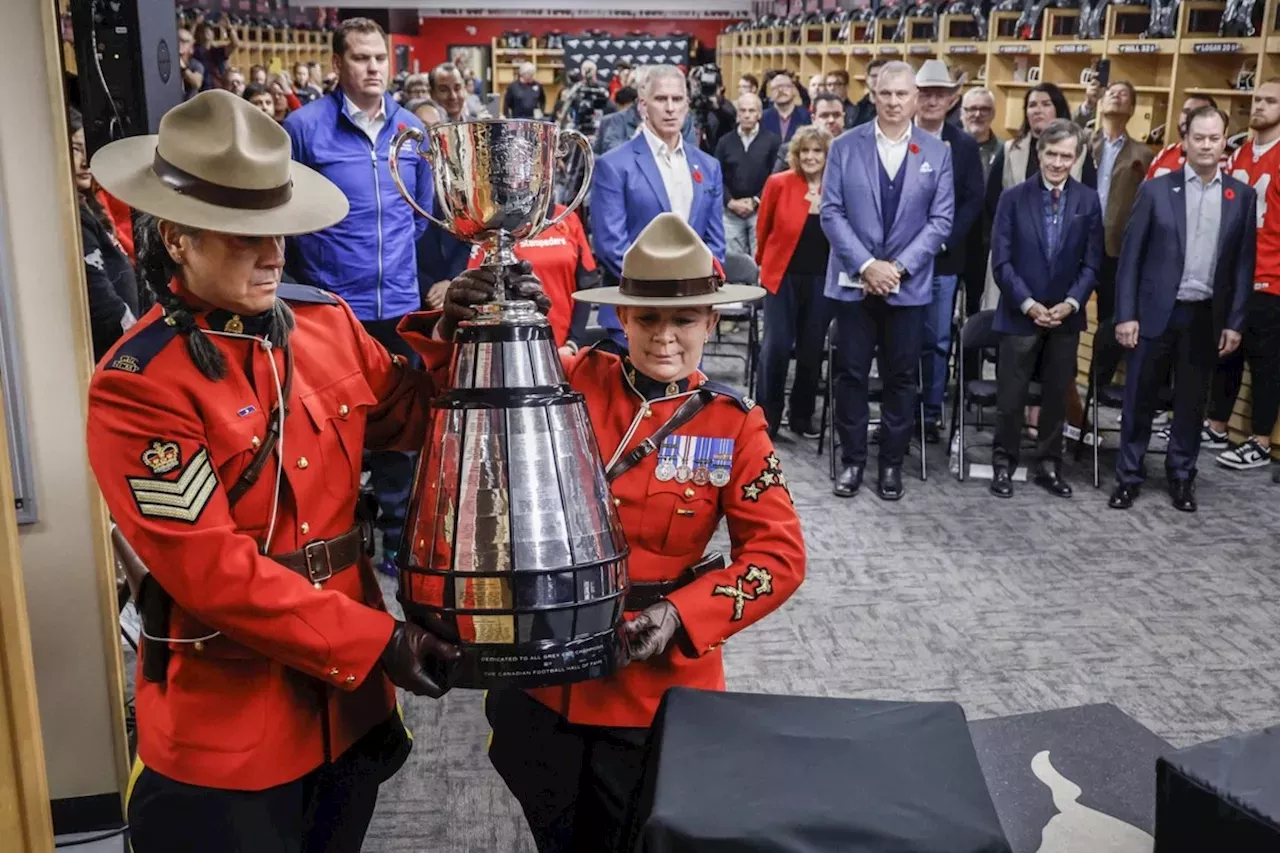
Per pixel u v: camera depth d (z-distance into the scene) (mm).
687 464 1665
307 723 1509
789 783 987
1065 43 7250
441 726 3061
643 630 1492
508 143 1339
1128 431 4820
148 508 1327
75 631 2348
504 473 1235
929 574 4109
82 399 2250
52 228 2176
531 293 1457
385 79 3662
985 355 5637
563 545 1238
